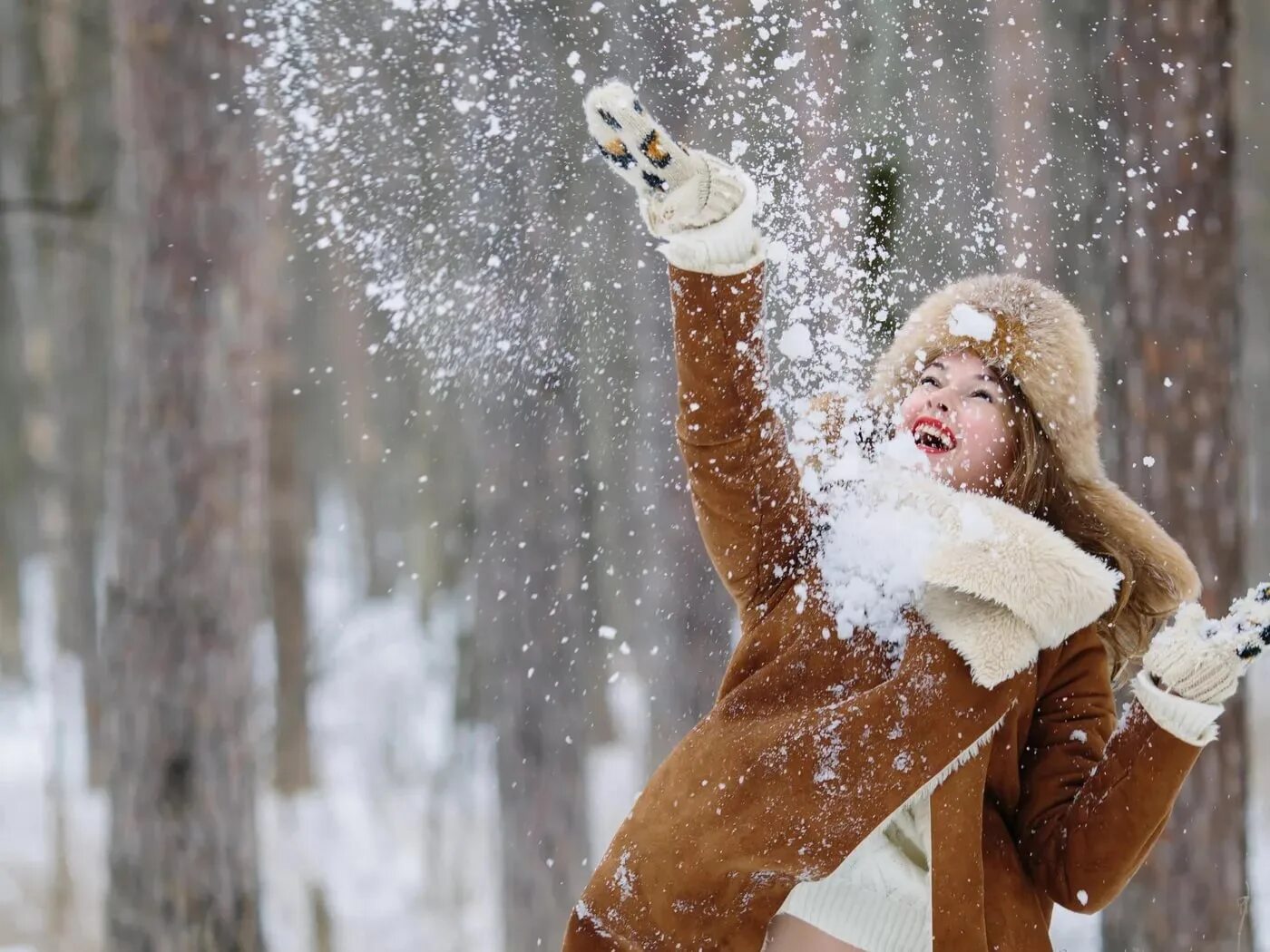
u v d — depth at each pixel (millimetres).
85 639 29656
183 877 12016
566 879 14109
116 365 12531
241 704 12328
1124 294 9672
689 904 3852
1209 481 9516
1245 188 27969
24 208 16625
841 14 9008
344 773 27844
